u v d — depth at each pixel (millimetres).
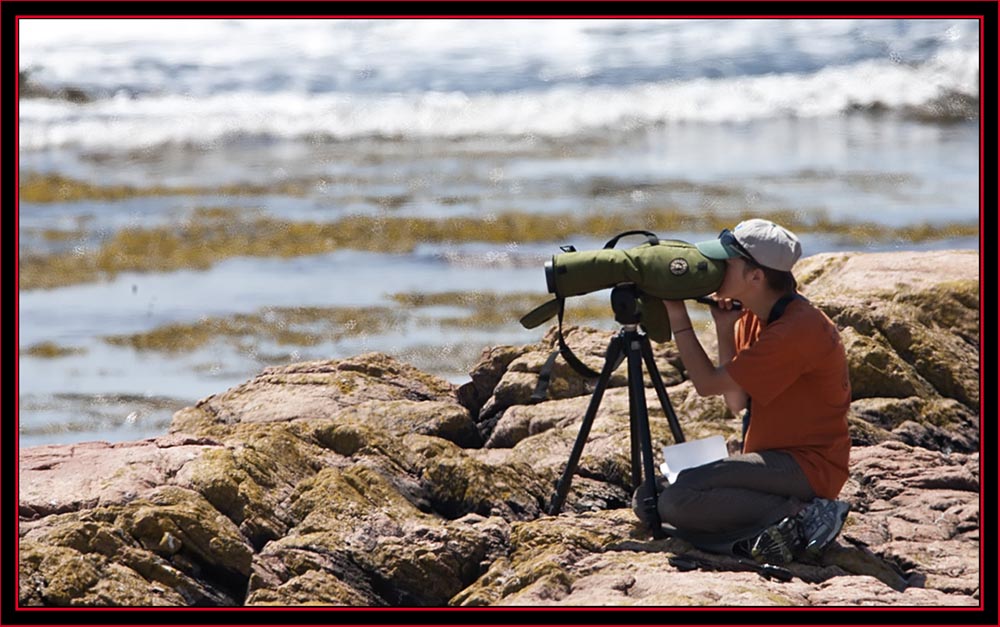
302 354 44938
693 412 26484
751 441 19938
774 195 70938
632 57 124188
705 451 20453
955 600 18094
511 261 58562
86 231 65188
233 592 19609
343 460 22797
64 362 43625
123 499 20500
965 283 29422
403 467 22734
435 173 82250
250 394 27094
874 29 126250
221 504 20750
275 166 87250
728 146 92562
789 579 18641
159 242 63094
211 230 65312
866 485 23297
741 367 18953
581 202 70750
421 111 108750
